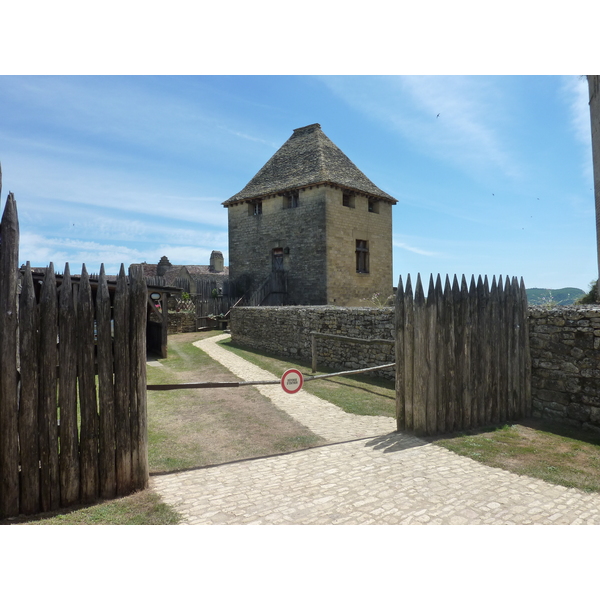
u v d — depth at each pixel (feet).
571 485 13.80
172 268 144.46
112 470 13.08
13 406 11.70
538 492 13.33
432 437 18.92
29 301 11.89
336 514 11.94
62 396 12.31
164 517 11.75
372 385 30.07
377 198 78.23
